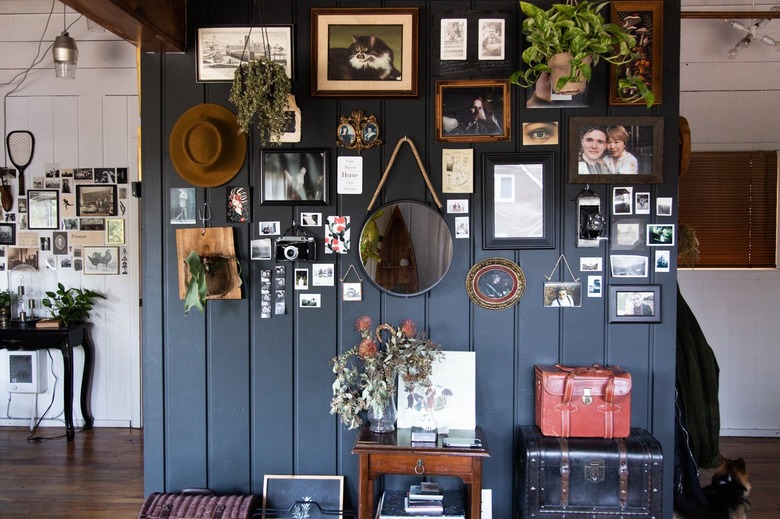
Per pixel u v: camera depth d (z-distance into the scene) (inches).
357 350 95.0
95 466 141.5
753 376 161.5
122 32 87.9
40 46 166.9
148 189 99.8
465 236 97.6
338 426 99.7
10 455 148.9
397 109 97.7
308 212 98.7
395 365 89.5
